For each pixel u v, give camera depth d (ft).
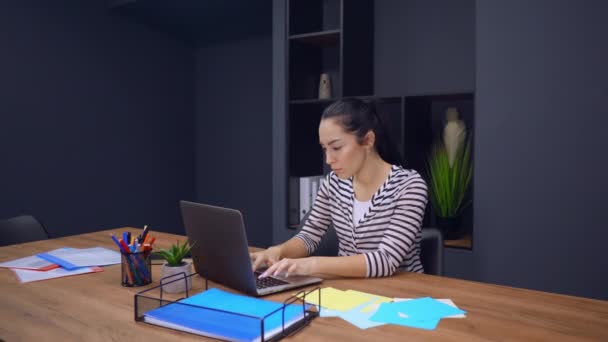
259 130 13.67
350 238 5.50
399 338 3.09
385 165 5.47
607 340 3.07
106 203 12.42
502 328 3.27
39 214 11.01
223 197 14.58
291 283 4.20
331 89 10.31
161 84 13.78
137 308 3.43
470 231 9.57
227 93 14.25
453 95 8.71
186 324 3.22
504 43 7.72
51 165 11.19
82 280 4.56
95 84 12.01
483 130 7.95
